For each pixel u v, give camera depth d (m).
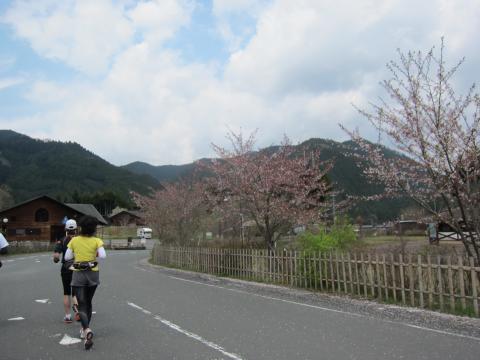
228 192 18.41
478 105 10.14
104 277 17.98
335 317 8.73
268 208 16.75
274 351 6.32
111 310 9.92
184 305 10.41
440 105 10.38
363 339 6.91
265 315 9.02
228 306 10.20
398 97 10.91
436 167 10.21
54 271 21.11
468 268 8.73
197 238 29.09
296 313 9.21
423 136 10.45
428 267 9.45
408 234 32.31
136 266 25.33
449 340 6.80
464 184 10.23
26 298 12.02
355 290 11.46
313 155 18.11
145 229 84.75
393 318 8.53
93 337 7.45
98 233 89.31
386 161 11.30
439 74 10.60
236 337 7.16
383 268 10.59
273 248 16.73
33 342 7.20
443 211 10.98
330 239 13.64
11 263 28.20
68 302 8.70
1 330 8.11
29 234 57.47
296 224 17.38
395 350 6.26
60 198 118.31
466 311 8.70
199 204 28.02
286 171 16.94
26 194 127.81
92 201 119.62
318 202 18.02
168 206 30.09
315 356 6.03
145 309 9.94
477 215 10.10
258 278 15.52
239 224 21.27
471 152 9.96
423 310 9.15
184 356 6.16
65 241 8.70
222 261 18.17
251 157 17.58
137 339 7.20
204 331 7.62
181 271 20.72
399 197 11.46
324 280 12.48
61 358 6.25
